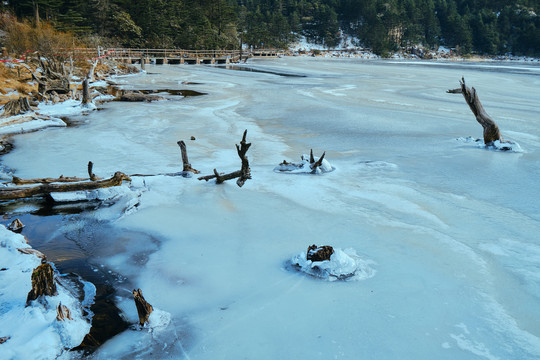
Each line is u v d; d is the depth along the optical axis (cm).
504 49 15350
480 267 534
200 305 455
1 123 1396
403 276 509
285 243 599
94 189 785
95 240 623
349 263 517
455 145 1279
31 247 590
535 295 473
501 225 673
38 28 3359
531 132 1495
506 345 389
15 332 389
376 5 14838
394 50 13625
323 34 13962
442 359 370
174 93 2527
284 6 14788
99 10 5447
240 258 557
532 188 865
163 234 632
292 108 1977
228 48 8012
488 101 2348
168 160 1049
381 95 2552
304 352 379
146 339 400
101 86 2728
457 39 15100
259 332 408
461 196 809
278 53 10888
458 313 438
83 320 421
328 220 680
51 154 1100
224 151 1160
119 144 1217
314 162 953
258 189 827
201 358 374
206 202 757
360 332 405
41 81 1989
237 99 2286
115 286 498
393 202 768
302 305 451
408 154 1160
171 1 6644
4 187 761
